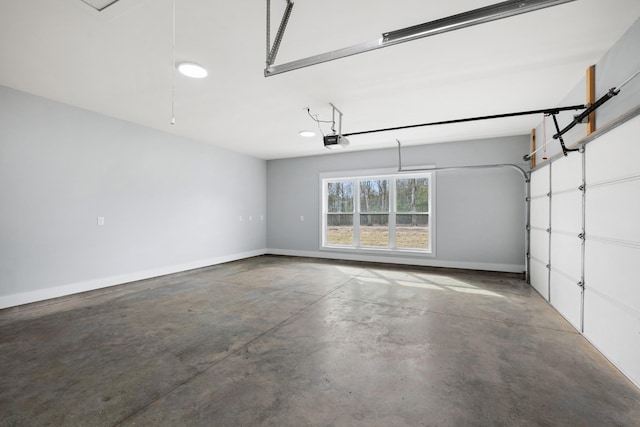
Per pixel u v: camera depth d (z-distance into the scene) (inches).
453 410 69.7
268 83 135.6
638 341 78.7
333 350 100.0
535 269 177.2
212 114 178.2
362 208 281.6
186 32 97.8
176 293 170.1
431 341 106.7
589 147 107.7
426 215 254.5
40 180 153.6
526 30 95.0
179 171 227.8
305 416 67.7
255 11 87.1
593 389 77.9
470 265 234.4
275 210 320.2
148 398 74.2
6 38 100.9
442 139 232.5
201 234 246.4
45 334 113.1
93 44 105.0
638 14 87.0
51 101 157.4
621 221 87.1
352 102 158.2
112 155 184.4
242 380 82.3
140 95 150.9
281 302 152.9
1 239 141.0
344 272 227.1
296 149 273.6
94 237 175.9
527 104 158.9
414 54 110.1
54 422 65.7
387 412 69.1
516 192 220.4
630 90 92.1
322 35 98.7
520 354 97.0
